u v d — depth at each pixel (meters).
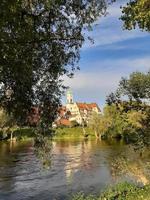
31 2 15.23
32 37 15.91
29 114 18.80
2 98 17.80
